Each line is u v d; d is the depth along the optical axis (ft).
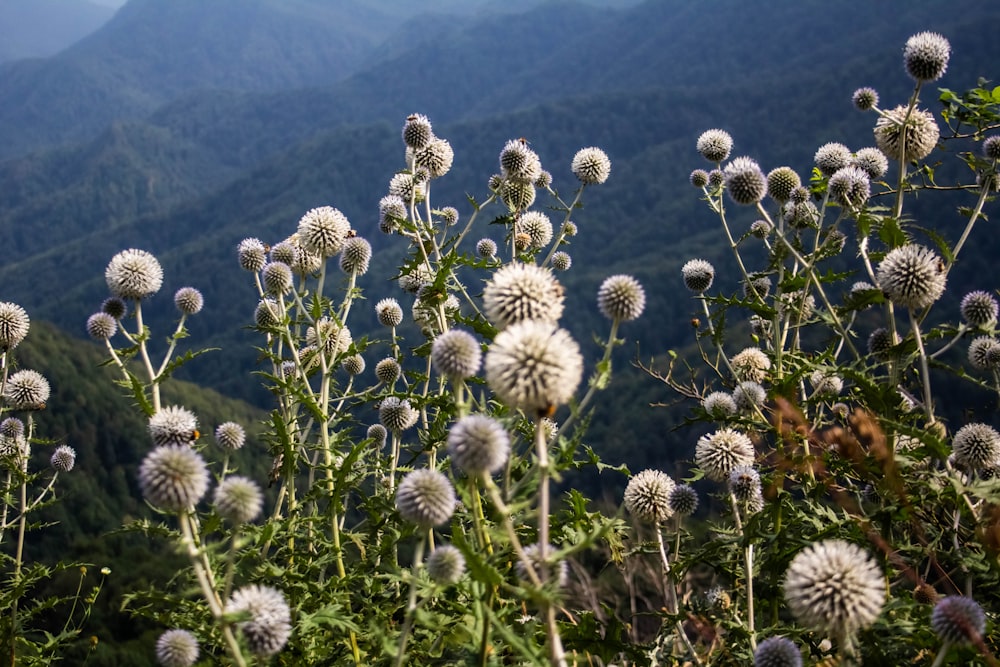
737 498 2.47
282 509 2.77
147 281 2.84
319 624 2.14
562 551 1.71
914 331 2.40
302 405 2.82
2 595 2.68
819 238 3.03
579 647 2.06
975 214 2.64
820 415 2.81
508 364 1.82
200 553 1.87
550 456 1.85
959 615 1.79
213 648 2.20
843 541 2.04
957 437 2.56
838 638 1.84
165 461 1.93
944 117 2.95
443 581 1.99
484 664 1.77
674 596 2.38
